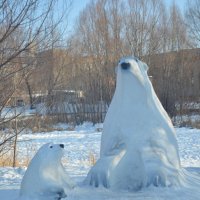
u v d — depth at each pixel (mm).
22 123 13055
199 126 27484
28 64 9297
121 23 35125
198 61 36719
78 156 15844
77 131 27234
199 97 34969
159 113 6168
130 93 6125
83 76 33031
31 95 13375
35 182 5301
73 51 32625
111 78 33062
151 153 5676
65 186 5426
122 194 5312
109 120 6250
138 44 35344
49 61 10758
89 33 34281
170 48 36594
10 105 11539
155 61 35312
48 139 22125
